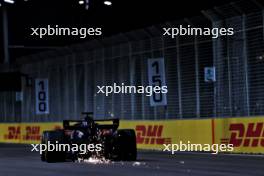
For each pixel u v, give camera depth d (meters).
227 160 41.12
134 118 68.62
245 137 48.16
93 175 32.06
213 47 56.69
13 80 87.31
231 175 30.14
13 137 84.81
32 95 86.50
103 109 73.75
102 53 73.75
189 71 60.31
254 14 52.66
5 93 92.81
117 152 42.91
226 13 55.03
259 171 32.16
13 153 57.56
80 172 34.19
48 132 44.28
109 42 71.81
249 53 53.31
